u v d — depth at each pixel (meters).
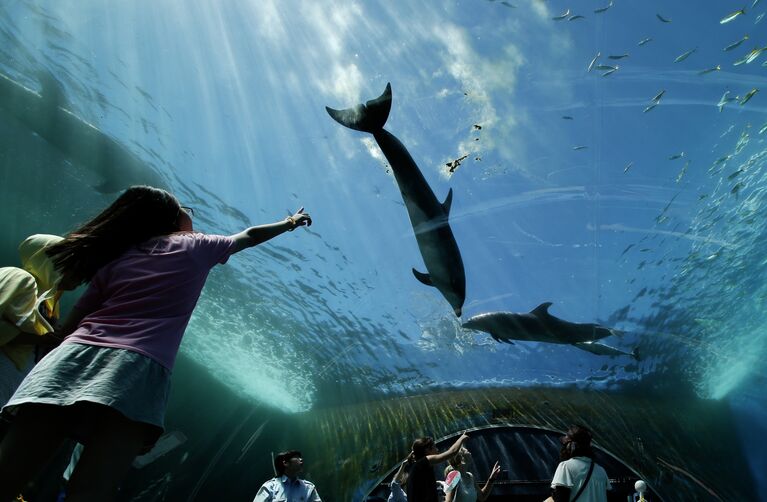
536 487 9.44
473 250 11.98
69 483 1.30
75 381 1.33
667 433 10.11
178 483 14.03
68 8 10.65
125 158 12.05
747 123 10.37
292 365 14.52
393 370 12.70
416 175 5.08
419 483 4.75
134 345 1.44
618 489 9.16
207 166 12.92
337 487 11.56
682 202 11.27
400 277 12.70
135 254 1.63
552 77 11.06
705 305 11.30
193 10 11.56
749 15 9.71
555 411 10.54
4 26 10.55
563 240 11.68
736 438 10.34
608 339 11.52
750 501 9.50
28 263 2.37
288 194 13.17
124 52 11.48
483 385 11.52
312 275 13.46
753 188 10.79
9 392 2.22
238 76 12.44
